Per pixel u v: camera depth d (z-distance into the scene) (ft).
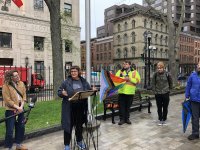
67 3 112.98
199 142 20.63
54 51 40.78
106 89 23.21
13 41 96.43
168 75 25.59
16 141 18.79
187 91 21.88
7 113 18.17
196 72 21.49
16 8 96.84
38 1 103.76
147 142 20.65
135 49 201.77
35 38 103.65
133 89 26.17
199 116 21.66
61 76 41.14
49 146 19.81
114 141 20.85
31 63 101.04
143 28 198.29
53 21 40.50
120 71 26.43
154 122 27.37
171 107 36.88
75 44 114.93
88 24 23.73
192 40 270.87
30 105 17.79
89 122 22.81
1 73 70.54
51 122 25.31
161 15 69.62
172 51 65.26
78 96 16.35
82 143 18.92
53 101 38.34
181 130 24.21
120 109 26.45
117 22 220.43
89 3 23.73
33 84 76.48
